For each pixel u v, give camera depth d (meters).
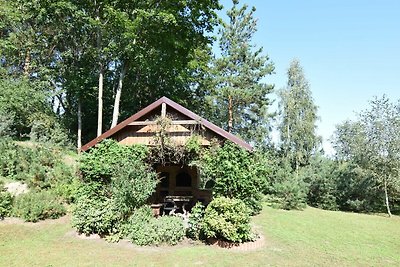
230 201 11.42
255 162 13.85
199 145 13.45
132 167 12.48
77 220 11.81
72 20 23.88
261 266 9.04
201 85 31.86
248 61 30.73
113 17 21.45
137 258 9.46
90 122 31.03
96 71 29.17
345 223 17.20
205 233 11.12
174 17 20.33
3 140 18.61
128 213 12.05
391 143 22.52
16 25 25.42
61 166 17.72
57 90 26.28
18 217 13.37
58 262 9.00
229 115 31.53
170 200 16.16
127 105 31.55
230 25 32.00
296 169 33.50
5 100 21.55
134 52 22.78
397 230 16.27
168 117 13.80
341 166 27.41
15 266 8.62
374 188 24.28
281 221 15.76
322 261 9.80
